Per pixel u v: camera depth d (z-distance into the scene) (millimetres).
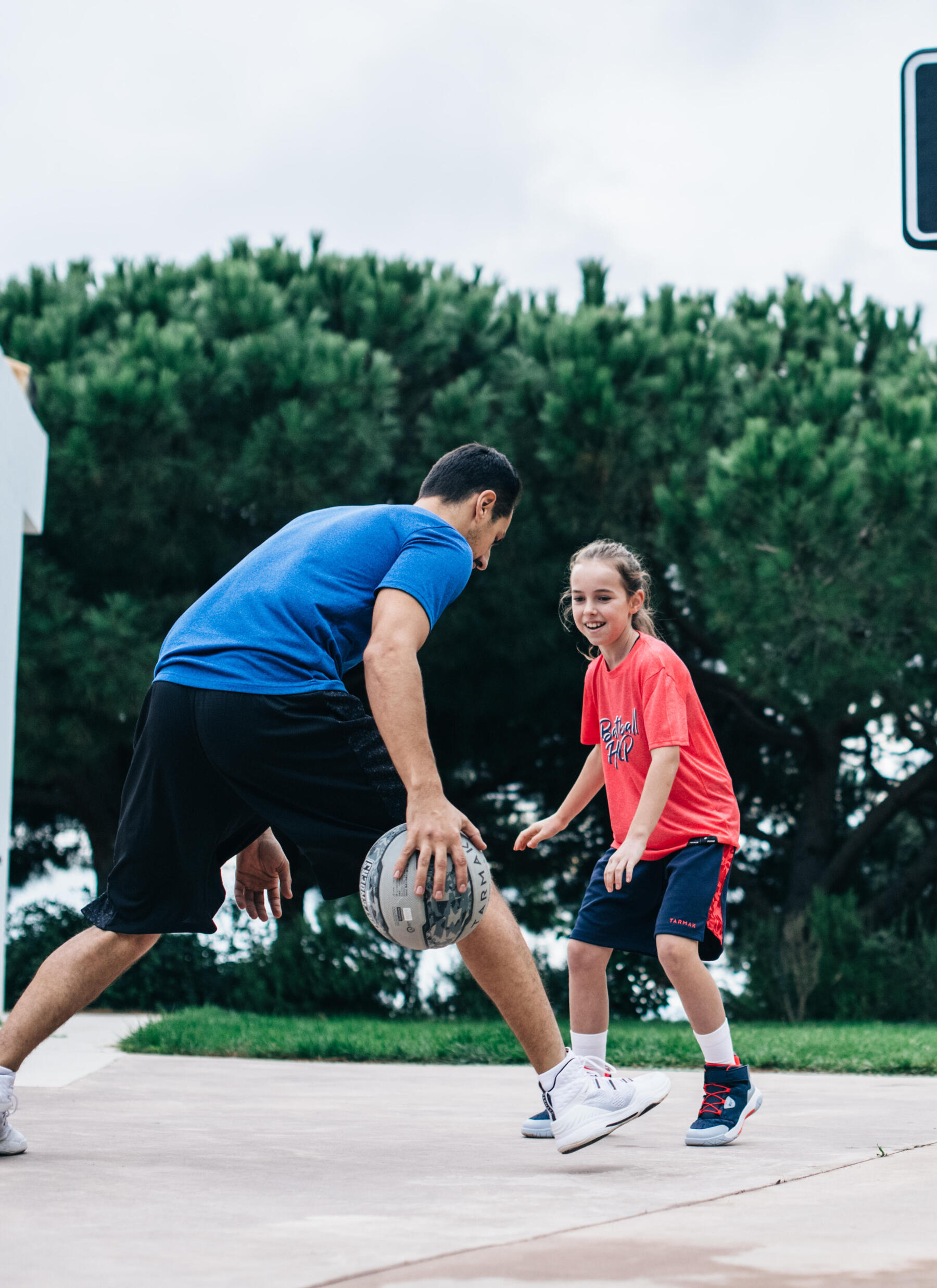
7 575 10375
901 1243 2174
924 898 17078
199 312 14688
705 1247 2131
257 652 2984
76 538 13789
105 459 13164
